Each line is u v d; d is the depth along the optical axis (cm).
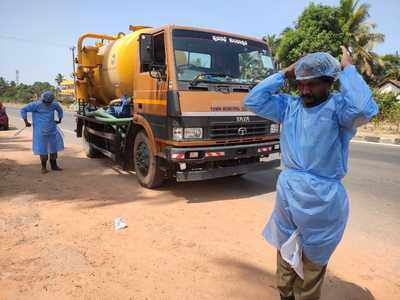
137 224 480
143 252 396
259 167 632
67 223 481
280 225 254
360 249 414
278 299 309
